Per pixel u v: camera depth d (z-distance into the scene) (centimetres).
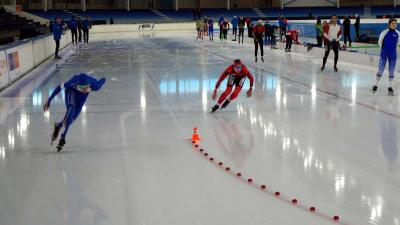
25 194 527
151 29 4816
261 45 1842
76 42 3077
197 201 502
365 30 2694
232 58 2020
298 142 729
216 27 4831
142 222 451
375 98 1077
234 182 558
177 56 2125
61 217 466
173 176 581
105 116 923
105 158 657
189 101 1068
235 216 463
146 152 684
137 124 856
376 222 447
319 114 921
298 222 448
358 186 542
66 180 570
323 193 521
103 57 2125
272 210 477
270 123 853
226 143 727
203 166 619
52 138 693
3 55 1267
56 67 1748
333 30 1516
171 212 474
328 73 1501
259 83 1305
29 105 1031
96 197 516
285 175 581
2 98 1118
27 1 4956
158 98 1105
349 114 919
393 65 1103
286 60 1919
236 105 1018
